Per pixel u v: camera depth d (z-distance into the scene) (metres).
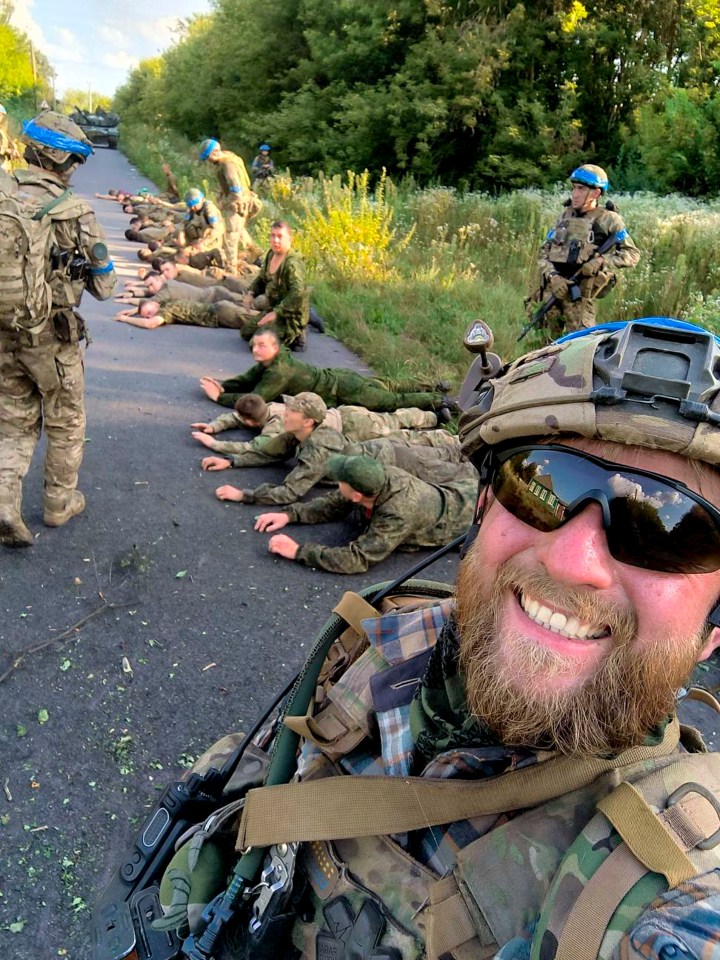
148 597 2.44
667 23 12.50
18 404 2.49
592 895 0.51
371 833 0.63
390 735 0.70
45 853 1.56
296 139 15.29
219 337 5.73
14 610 2.30
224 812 0.79
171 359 5.00
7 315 2.26
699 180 10.05
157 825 0.85
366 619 0.80
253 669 2.15
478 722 0.63
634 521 0.54
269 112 17.66
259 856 0.69
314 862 0.67
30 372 2.42
